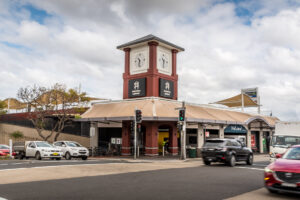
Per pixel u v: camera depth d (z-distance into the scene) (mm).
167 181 11766
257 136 43125
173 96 33188
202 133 32531
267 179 9242
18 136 41469
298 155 10188
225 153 18703
